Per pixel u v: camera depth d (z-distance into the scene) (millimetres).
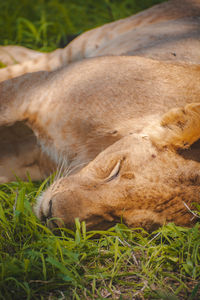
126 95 7582
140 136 6535
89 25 15453
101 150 7398
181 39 9500
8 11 16344
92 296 5711
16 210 6816
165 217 6363
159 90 7559
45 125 8102
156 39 10000
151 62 8234
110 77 7898
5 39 14523
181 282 6008
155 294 5805
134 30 11047
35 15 16203
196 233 6477
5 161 8766
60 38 14664
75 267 6172
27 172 8359
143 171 6246
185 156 6301
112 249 6578
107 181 6336
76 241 6352
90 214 6289
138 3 16672
